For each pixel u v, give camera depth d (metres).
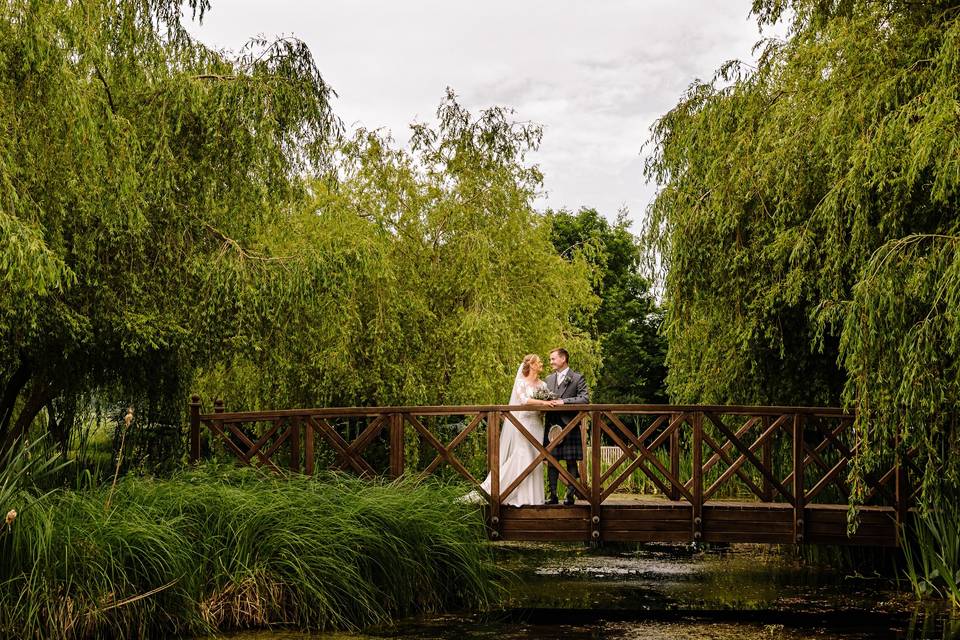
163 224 9.12
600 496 8.68
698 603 7.99
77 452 9.75
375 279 12.08
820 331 7.57
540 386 8.98
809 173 8.28
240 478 8.23
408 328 12.81
